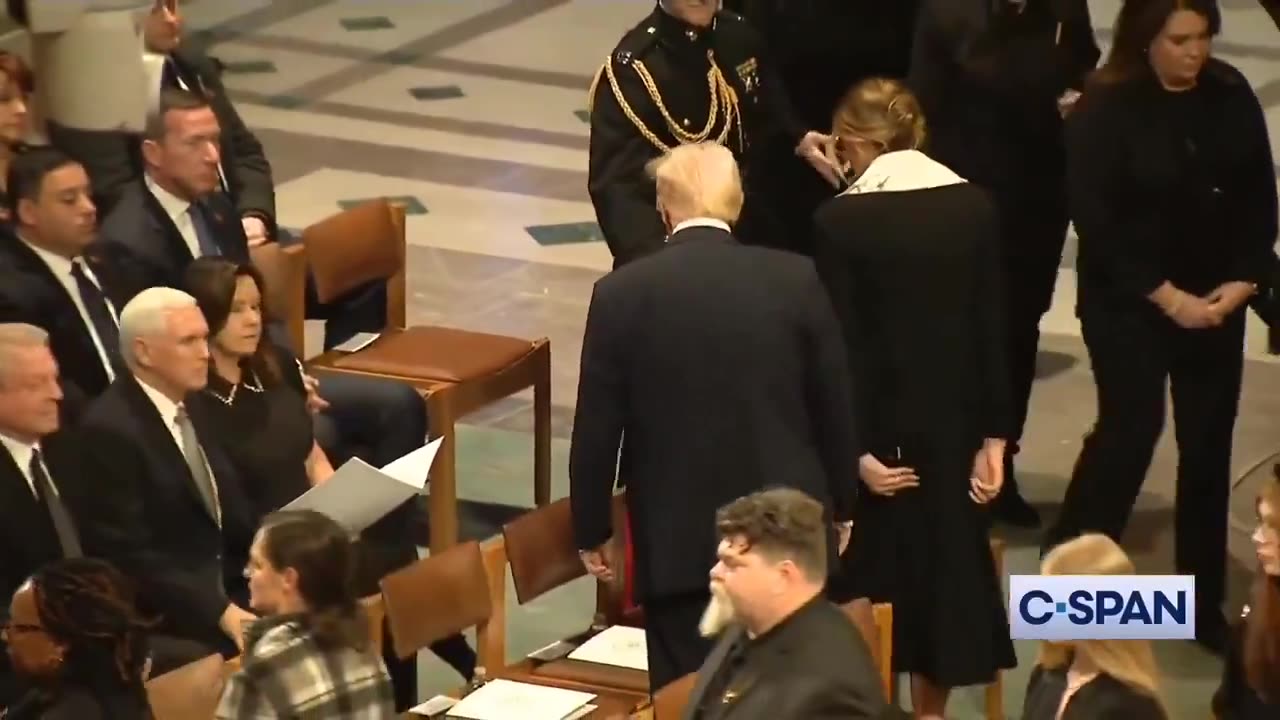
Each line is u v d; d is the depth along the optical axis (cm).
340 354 1366
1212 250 1213
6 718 820
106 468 1007
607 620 1113
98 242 1204
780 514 746
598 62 2702
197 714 884
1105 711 805
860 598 1001
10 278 1105
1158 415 1235
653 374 939
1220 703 941
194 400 1072
